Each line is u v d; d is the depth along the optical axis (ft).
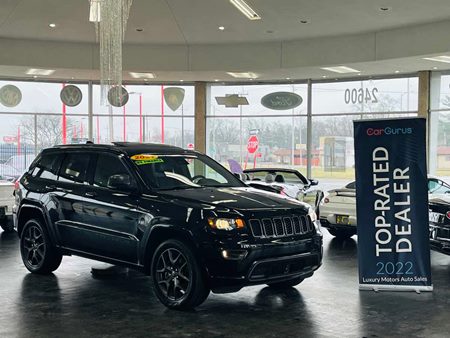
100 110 67.56
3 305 18.95
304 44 56.59
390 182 21.50
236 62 58.90
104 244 20.79
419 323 17.20
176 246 18.33
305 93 65.05
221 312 18.34
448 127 57.67
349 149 62.95
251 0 43.73
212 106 67.77
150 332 16.15
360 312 18.43
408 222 21.42
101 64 38.88
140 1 44.65
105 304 19.24
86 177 22.20
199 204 18.40
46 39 57.41
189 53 59.62
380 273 21.59
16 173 65.98
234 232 17.60
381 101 61.36
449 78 57.57
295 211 19.44
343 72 59.31
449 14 46.47
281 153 66.03
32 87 66.28
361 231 21.71
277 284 22.00
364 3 43.93
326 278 23.77
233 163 67.51
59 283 22.38
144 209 19.38
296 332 16.22
